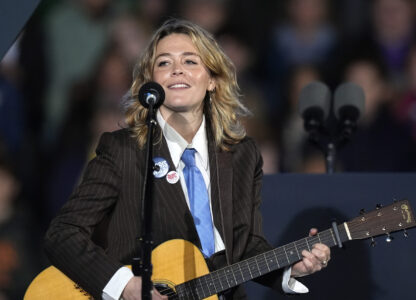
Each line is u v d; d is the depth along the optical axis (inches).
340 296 494.3
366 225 403.2
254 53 861.8
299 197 501.4
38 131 817.5
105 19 845.2
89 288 396.2
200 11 864.3
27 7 361.1
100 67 831.1
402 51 857.5
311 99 552.7
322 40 861.8
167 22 454.9
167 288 399.5
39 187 794.8
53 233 403.2
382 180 498.6
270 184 503.8
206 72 428.8
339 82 851.4
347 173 501.7
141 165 410.3
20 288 725.9
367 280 493.4
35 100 824.9
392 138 818.2
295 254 404.5
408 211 403.5
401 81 844.6
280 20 872.9
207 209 414.6
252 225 424.2
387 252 493.7
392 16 863.1
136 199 407.5
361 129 812.0
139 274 354.9
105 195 407.5
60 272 419.8
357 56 858.8
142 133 417.4
